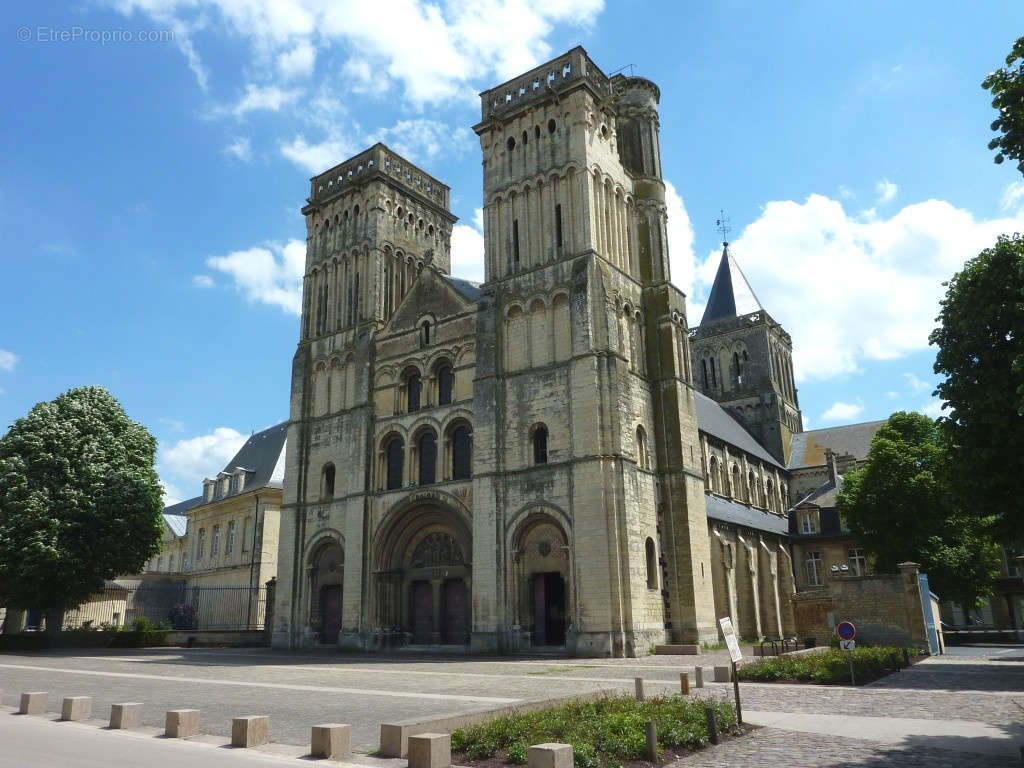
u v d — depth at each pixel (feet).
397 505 165.78
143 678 102.12
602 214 161.38
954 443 78.69
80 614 227.20
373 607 163.32
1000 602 225.56
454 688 84.58
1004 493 75.66
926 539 170.40
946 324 77.82
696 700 64.75
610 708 58.95
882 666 95.91
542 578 145.59
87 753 49.29
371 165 201.98
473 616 144.66
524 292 157.79
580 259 151.23
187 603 266.16
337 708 69.82
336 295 198.29
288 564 182.19
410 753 46.55
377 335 184.85
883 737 53.72
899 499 173.37
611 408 142.10
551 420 146.72
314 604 177.68
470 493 155.53
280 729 59.26
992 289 72.74
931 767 44.42
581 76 162.40
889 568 175.73
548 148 164.25
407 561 168.04
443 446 163.63
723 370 302.04
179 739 55.67
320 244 206.69
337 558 177.17
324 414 189.06
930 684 82.84
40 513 176.24
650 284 170.60
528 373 152.25
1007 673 92.84
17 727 60.85
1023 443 71.20
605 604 131.23
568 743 47.11
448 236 217.77
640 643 132.67
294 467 188.24
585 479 138.51
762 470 250.78
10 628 209.26
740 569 189.06
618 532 135.44
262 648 179.93
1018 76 63.10
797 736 55.16
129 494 188.75
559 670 105.40
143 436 204.95
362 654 152.15
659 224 175.42
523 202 164.66
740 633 174.19
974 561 169.78
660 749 49.75
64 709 65.62
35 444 183.21
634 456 146.51
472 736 50.26
